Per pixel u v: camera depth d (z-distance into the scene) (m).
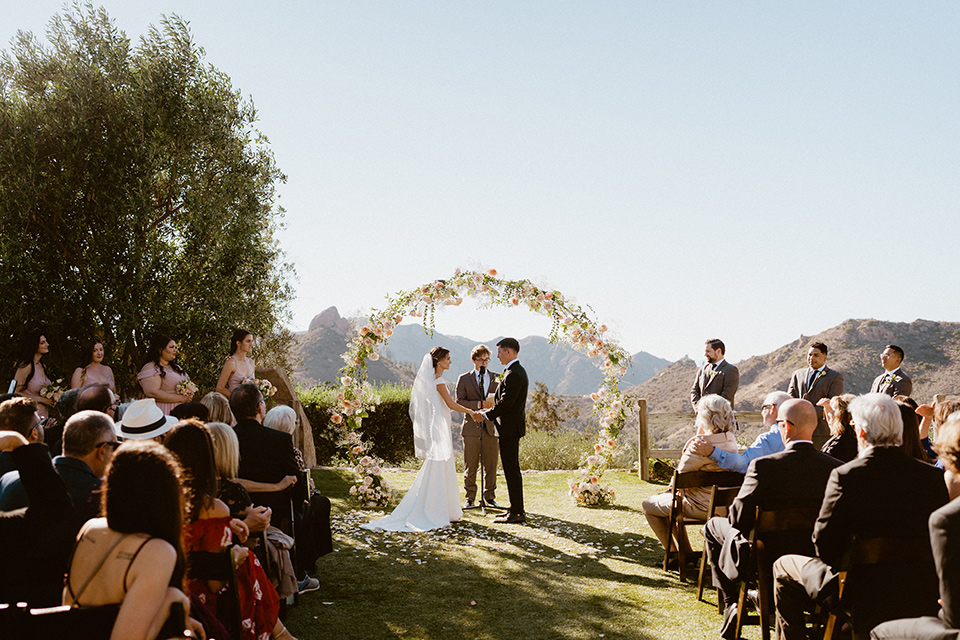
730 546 4.16
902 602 3.06
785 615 3.72
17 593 2.78
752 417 10.98
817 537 3.24
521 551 6.53
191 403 4.51
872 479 3.12
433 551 6.52
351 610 4.85
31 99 9.88
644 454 10.91
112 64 10.23
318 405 14.02
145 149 9.98
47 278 9.66
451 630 4.48
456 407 8.00
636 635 4.39
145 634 1.96
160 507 2.10
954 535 2.33
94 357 8.09
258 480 4.65
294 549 4.81
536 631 4.47
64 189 9.66
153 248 10.09
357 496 8.86
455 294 8.62
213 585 3.23
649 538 7.08
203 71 11.30
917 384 64.88
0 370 9.18
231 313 11.31
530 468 13.56
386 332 8.67
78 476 3.04
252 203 11.77
